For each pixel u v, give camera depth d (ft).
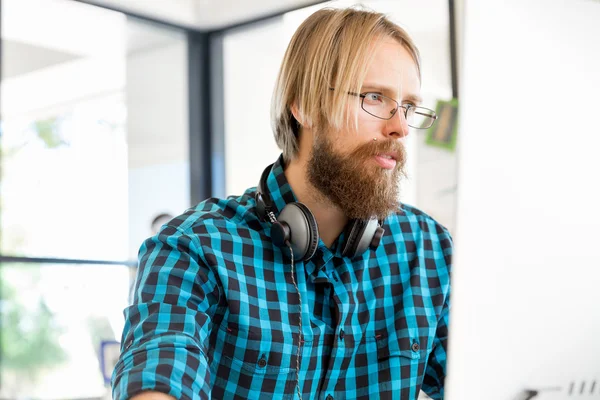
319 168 3.43
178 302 3.08
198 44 11.74
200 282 3.23
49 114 17.99
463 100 1.99
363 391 3.51
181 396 2.60
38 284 20.51
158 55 12.13
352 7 3.70
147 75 12.26
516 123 2.06
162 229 3.42
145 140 12.35
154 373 2.61
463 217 1.99
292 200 3.61
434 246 3.93
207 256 3.28
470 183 1.99
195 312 3.05
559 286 2.14
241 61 11.66
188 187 12.04
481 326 2.02
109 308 13.38
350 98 3.38
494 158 2.03
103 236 14.49
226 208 3.62
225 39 11.74
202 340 3.01
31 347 21.74
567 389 2.17
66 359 18.53
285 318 3.35
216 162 12.00
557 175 2.13
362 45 3.42
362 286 3.64
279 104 3.81
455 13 8.64
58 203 18.34
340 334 3.45
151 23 11.14
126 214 12.63
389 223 3.86
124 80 12.47
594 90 2.19
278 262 3.46
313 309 3.49
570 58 2.16
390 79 3.40
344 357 3.46
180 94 12.00
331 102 3.43
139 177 12.39
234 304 3.27
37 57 15.81
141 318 3.02
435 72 8.82
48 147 18.74
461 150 1.99
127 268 12.31
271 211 3.59
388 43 3.49
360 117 3.37
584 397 2.19
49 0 10.33
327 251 3.51
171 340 2.80
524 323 2.08
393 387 3.53
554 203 2.12
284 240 3.29
